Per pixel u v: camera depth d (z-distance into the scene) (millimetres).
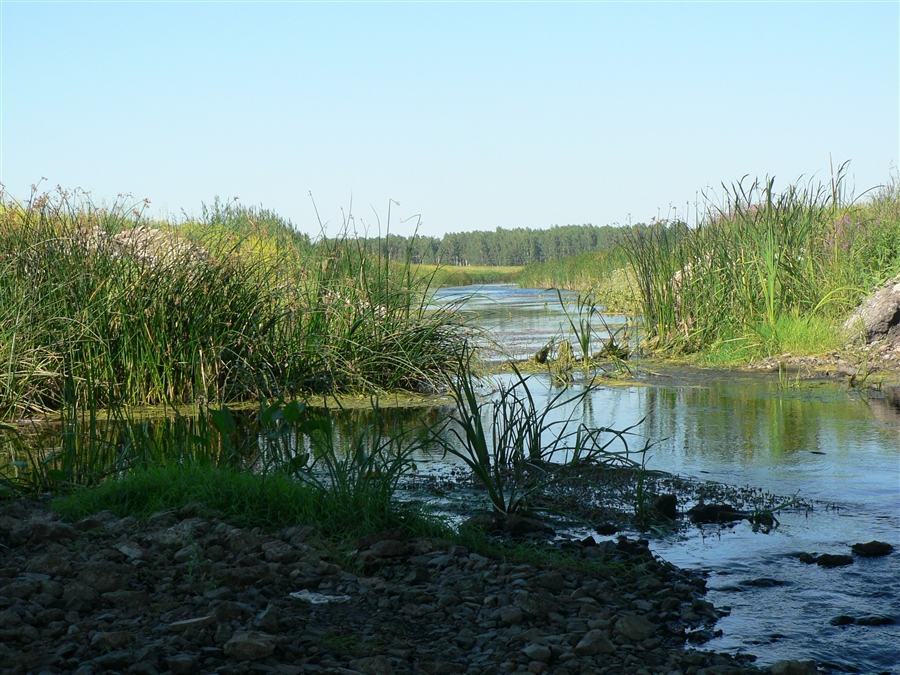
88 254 9430
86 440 7102
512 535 4793
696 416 8156
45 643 3068
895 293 11781
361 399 9578
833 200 14062
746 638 3377
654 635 3375
